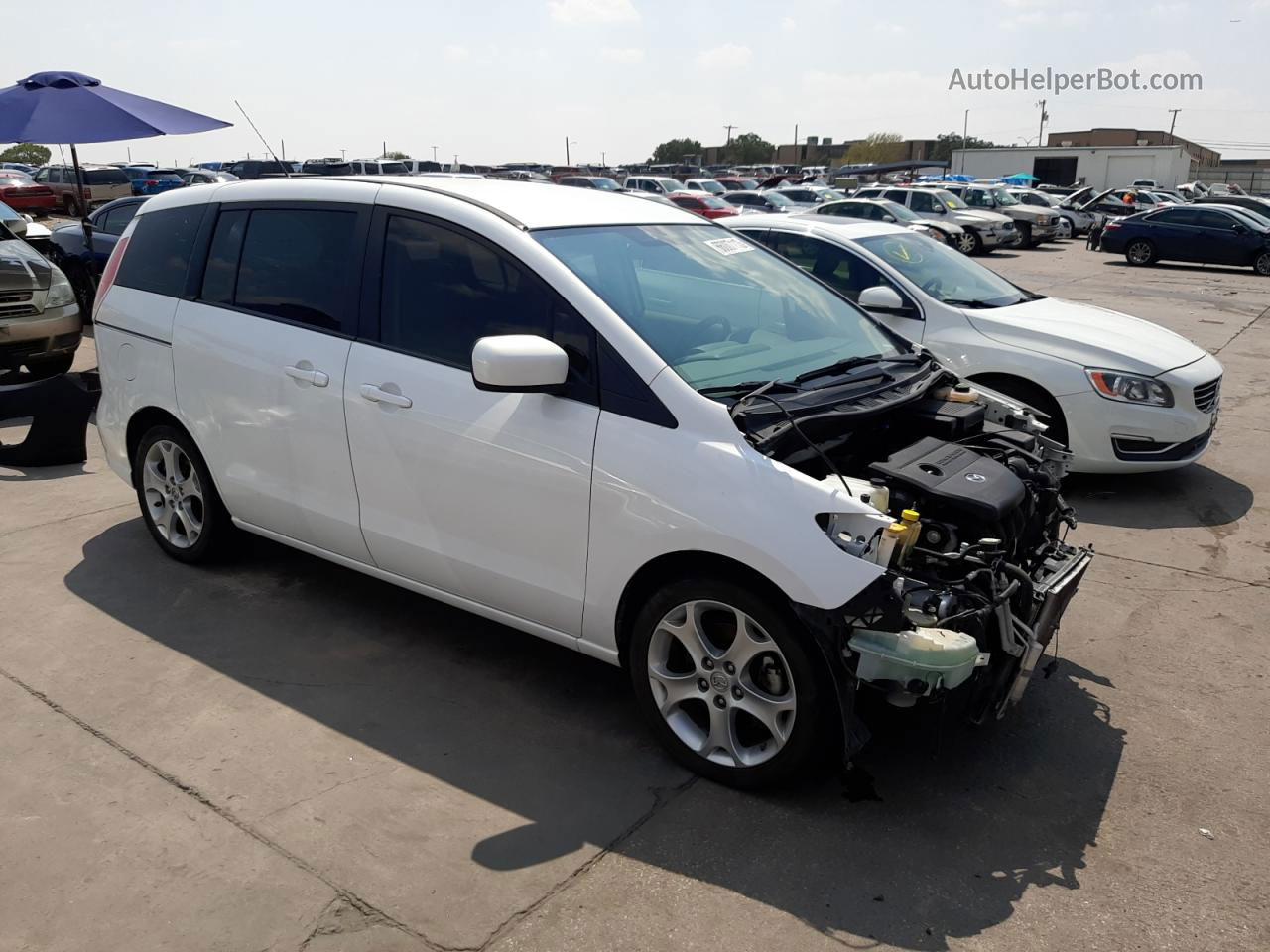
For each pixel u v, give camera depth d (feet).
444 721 11.64
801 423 10.22
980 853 9.52
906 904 8.82
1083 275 70.44
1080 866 9.37
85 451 21.08
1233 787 10.66
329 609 14.43
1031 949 8.33
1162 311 50.52
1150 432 19.56
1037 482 11.62
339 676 12.59
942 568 9.91
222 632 13.67
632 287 11.53
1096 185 207.21
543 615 11.39
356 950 8.20
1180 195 140.26
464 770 10.69
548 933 8.42
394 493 12.22
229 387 13.75
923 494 10.14
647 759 10.96
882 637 9.07
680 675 10.62
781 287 13.44
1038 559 11.42
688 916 8.63
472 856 9.34
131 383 15.30
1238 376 33.35
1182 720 12.00
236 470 14.06
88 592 14.82
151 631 13.66
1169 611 15.08
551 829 9.75
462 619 14.26
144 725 11.41
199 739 11.16
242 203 14.11
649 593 10.67
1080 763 11.05
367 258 12.51
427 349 11.90
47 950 8.14
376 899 8.77
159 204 15.46
